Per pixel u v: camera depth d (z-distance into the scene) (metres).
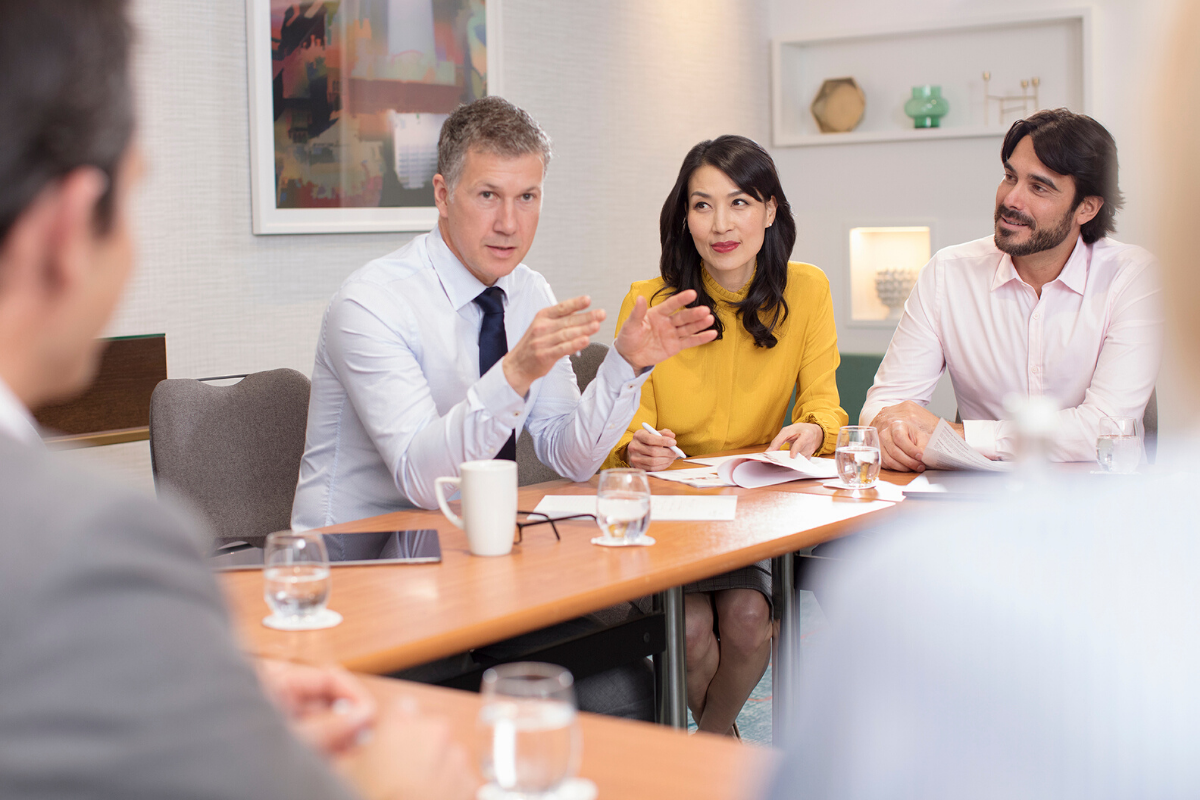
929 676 0.27
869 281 5.13
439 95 3.89
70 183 0.52
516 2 4.15
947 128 4.79
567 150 4.39
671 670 1.74
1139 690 0.25
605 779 0.85
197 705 0.47
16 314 0.53
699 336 2.08
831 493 2.05
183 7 3.20
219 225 3.34
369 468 2.13
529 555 1.62
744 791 0.81
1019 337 2.70
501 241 2.09
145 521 0.49
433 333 2.11
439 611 1.35
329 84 3.57
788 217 2.63
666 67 4.79
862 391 3.94
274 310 3.51
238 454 2.32
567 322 1.81
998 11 4.71
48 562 0.46
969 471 2.23
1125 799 0.25
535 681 0.79
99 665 0.45
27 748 0.44
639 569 1.54
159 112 3.16
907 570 0.29
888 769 0.28
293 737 0.52
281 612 1.31
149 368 3.03
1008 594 0.27
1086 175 2.49
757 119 5.26
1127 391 2.40
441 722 0.87
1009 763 0.26
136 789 0.45
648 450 2.29
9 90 0.50
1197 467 0.25
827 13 5.11
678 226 2.68
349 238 3.72
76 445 2.84
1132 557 0.26
